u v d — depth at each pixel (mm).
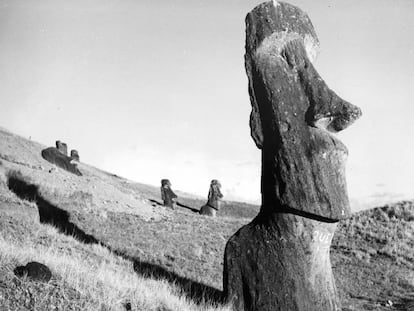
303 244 11727
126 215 26266
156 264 16906
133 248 18938
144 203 31266
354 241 23734
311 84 11969
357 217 27922
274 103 11938
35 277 8531
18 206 18922
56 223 20078
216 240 23625
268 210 12156
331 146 11508
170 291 12188
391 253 21453
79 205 25125
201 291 14070
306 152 11492
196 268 17766
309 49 12781
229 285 12242
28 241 14141
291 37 12438
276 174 11680
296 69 12234
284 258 11742
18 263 9148
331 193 11383
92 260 14297
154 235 22875
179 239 22766
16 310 7773
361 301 15625
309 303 11492
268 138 12023
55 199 24406
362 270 19344
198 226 26766
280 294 11570
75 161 51438
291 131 11703
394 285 17500
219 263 19203
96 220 23562
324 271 11938
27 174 26109
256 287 11852
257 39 12445
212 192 37688
